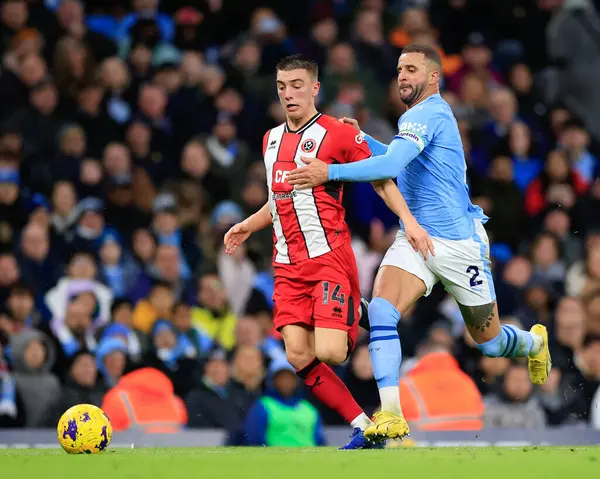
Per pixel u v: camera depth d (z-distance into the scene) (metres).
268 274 43.09
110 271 40.06
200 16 53.25
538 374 24.84
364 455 18.09
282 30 52.62
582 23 58.81
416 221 21.16
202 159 45.97
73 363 33.97
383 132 48.81
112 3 53.78
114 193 43.38
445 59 56.75
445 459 16.78
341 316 21.98
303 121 22.42
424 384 34.84
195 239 43.44
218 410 34.47
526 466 15.50
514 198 47.94
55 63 46.28
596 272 44.78
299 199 22.08
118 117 48.22
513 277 43.19
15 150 43.19
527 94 55.72
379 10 55.59
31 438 31.92
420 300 40.44
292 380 33.47
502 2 58.88
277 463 16.25
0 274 36.41
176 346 36.94
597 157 56.25
